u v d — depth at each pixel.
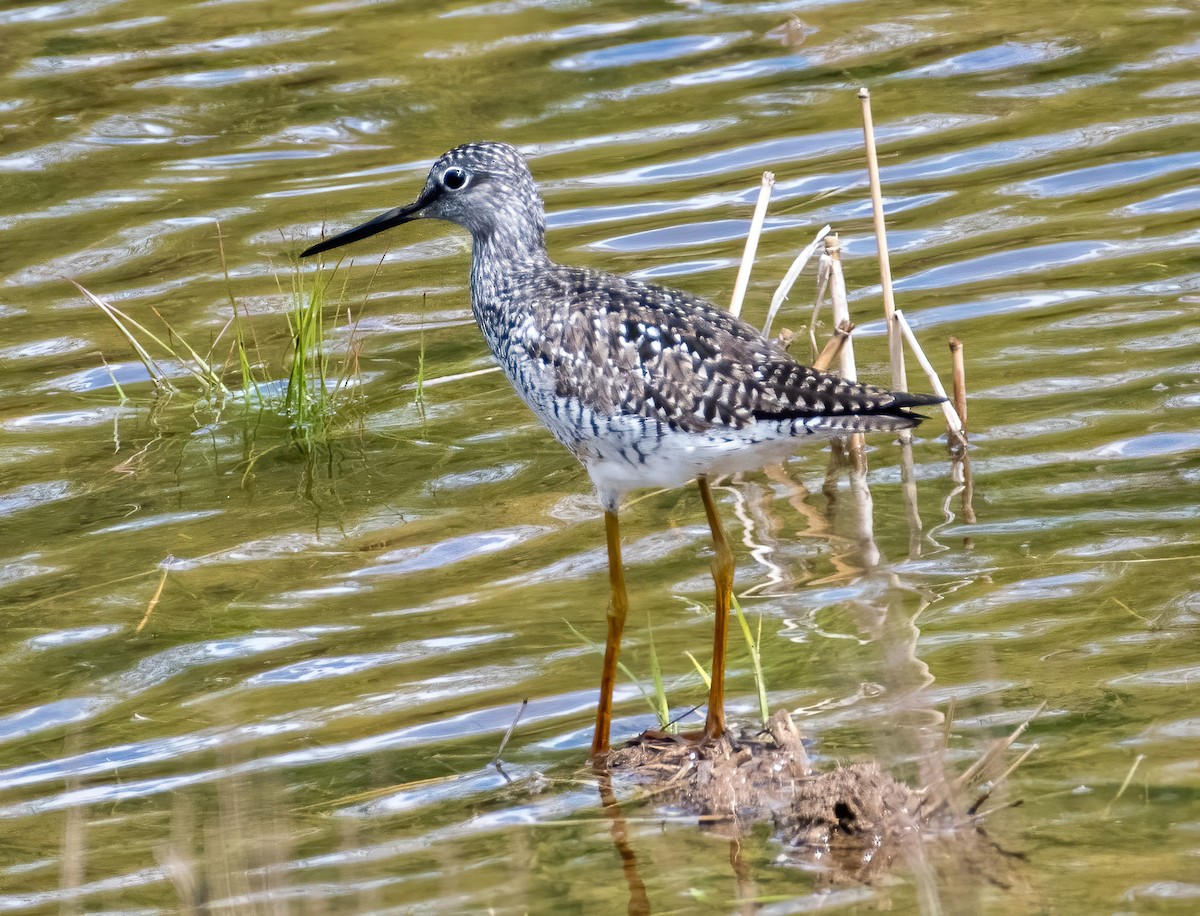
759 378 9.50
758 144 19.61
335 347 16.03
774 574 11.69
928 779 8.90
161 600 11.89
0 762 10.08
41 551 12.68
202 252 17.80
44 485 13.76
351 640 11.23
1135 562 11.30
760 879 8.36
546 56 22.12
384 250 17.94
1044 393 14.02
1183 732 9.17
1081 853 8.18
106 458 14.21
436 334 16.17
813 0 23.61
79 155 20.02
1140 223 16.95
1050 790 8.73
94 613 11.77
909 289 16.16
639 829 8.97
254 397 15.20
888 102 20.31
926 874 8.21
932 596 11.15
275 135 20.33
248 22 23.64
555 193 18.72
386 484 13.57
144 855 9.01
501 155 11.16
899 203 18.00
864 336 15.36
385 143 20.05
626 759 9.68
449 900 8.34
